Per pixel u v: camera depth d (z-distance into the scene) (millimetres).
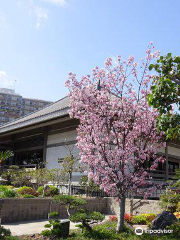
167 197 13141
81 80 10164
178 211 12844
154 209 14414
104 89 10102
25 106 93438
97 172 9586
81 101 9883
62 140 24141
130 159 9609
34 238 9016
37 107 95500
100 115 9789
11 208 12516
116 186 9812
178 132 7703
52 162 24625
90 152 9922
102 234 9266
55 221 9688
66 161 18562
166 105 7520
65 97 29922
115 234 9383
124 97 10008
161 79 7461
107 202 16844
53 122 24219
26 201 13102
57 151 24406
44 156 25672
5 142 34312
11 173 22500
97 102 9836
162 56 7992
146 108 9969
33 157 29047
